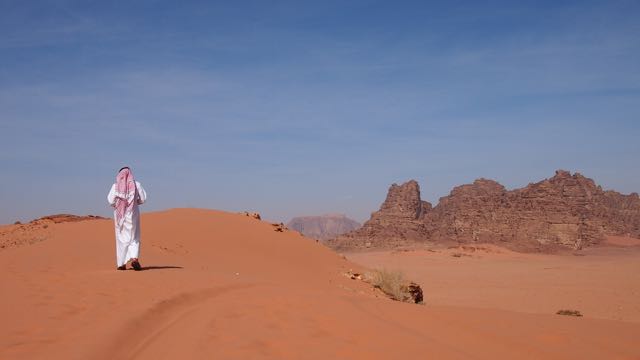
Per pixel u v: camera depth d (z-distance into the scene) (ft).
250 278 58.34
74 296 34.37
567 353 25.45
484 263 490.08
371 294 80.89
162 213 125.18
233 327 29.53
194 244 102.32
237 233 113.09
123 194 53.06
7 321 26.89
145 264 69.21
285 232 120.16
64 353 22.04
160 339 26.61
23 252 69.72
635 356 24.93
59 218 128.26
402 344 26.73
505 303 194.70
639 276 316.40
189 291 39.88
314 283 79.30
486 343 27.37
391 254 611.88
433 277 336.08
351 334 28.71
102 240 91.30
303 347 25.72
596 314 166.91
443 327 31.19
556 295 223.30
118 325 27.12
